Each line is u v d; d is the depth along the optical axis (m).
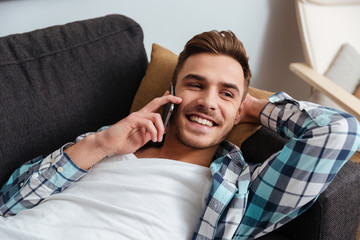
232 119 0.95
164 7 1.64
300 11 1.60
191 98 0.93
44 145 1.07
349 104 1.27
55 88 1.08
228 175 0.93
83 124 1.13
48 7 1.45
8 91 1.01
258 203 0.88
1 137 0.99
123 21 1.24
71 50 1.12
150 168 0.90
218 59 0.94
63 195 0.90
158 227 0.84
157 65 1.19
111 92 1.17
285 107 0.97
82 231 0.84
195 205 0.90
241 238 0.91
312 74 1.52
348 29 1.66
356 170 0.91
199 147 0.94
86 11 1.53
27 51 1.08
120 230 0.83
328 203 0.85
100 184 0.90
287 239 0.94
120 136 0.90
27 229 0.84
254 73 1.95
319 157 0.82
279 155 0.86
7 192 0.98
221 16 1.75
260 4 1.78
